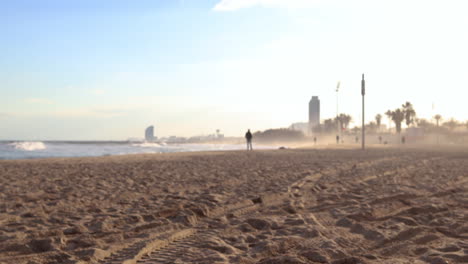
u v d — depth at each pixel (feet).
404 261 10.28
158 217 17.15
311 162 53.16
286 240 12.30
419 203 20.10
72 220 16.30
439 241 12.66
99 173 37.24
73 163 50.49
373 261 10.45
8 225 15.51
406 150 107.76
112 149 149.89
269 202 21.36
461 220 15.64
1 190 25.80
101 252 11.52
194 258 10.94
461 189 26.11
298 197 22.97
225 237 13.35
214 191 25.13
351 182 30.55
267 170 40.50
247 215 17.80
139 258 11.30
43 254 11.30
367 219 16.47
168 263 10.62
